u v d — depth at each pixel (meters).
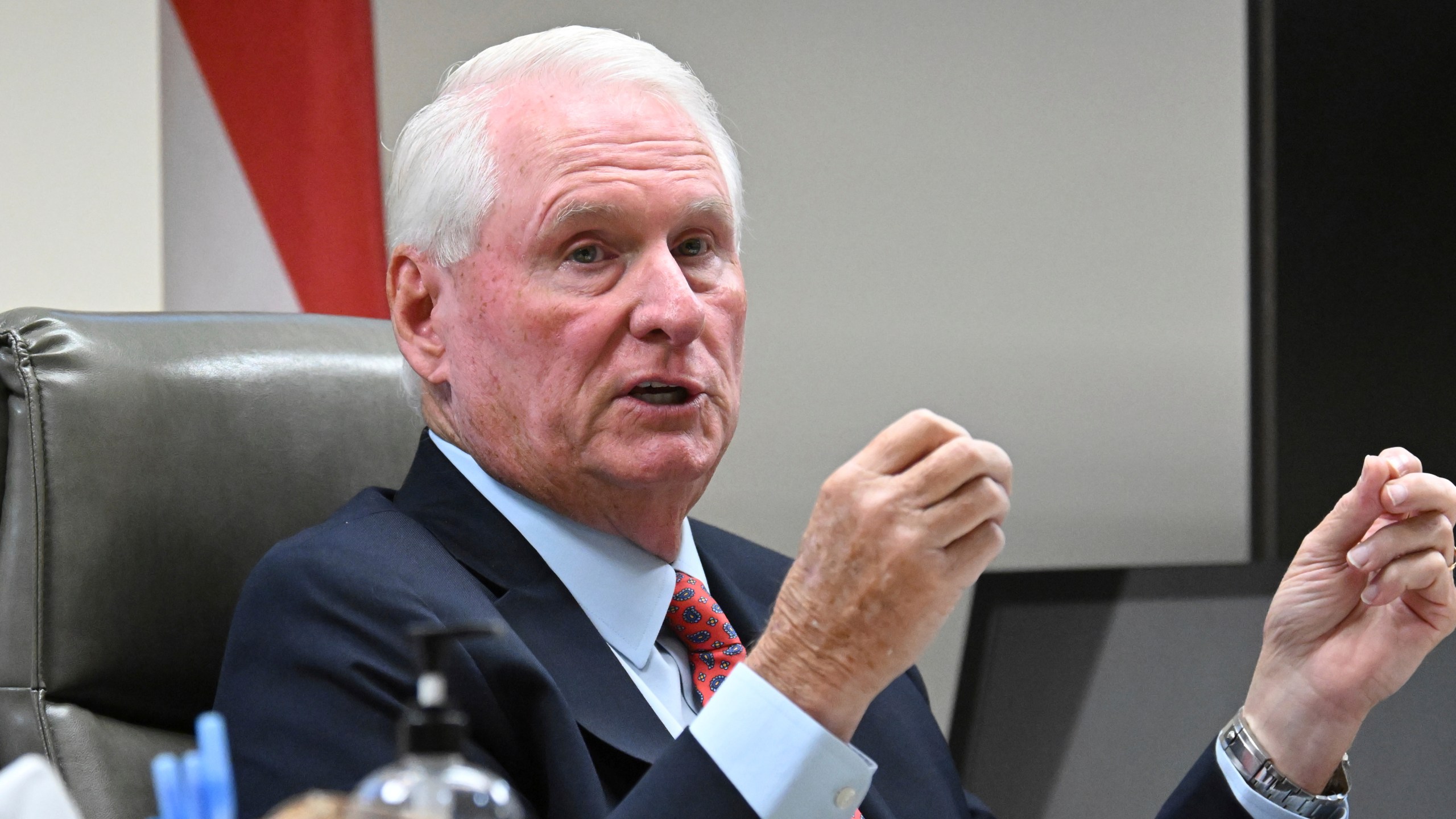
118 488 3.21
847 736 2.27
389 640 2.73
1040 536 6.94
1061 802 5.92
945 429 2.28
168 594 3.28
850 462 2.30
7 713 3.08
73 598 3.12
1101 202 7.07
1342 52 6.55
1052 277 7.02
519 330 3.04
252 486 3.47
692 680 3.19
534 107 3.11
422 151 3.21
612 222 3.02
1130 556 7.05
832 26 6.77
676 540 3.24
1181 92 7.14
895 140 6.84
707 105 3.36
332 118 5.70
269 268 5.57
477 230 3.09
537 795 2.73
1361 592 3.06
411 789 1.25
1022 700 6.21
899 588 2.20
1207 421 7.18
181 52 5.50
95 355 3.26
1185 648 5.97
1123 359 7.09
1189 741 5.76
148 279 5.35
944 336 6.89
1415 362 6.48
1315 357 6.66
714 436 3.10
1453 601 3.01
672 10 6.54
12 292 5.11
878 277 6.81
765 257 6.64
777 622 2.29
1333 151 6.61
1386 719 5.39
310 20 5.70
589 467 3.03
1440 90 6.39
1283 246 6.70
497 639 2.76
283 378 3.63
